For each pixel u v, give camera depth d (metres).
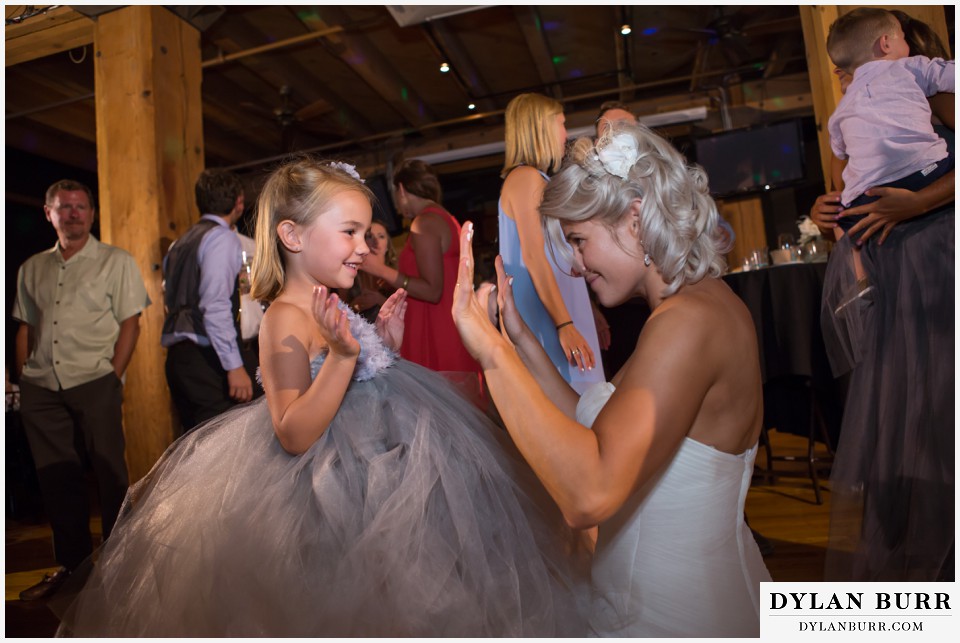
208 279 2.70
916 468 1.66
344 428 1.31
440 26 6.12
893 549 1.69
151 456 3.54
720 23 6.09
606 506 0.90
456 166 9.18
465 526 1.19
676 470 1.01
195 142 4.03
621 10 5.82
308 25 6.02
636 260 1.05
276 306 1.35
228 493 1.27
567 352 2.01
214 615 1.17
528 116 2.18
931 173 1.73
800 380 3.28
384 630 1.08
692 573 1.01
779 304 3.02
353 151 9.33
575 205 1.03
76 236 2.84
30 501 4.56
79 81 6.76
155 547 1.27
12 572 2.98
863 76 1.86
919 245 1.72
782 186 6.84
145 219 3.69
